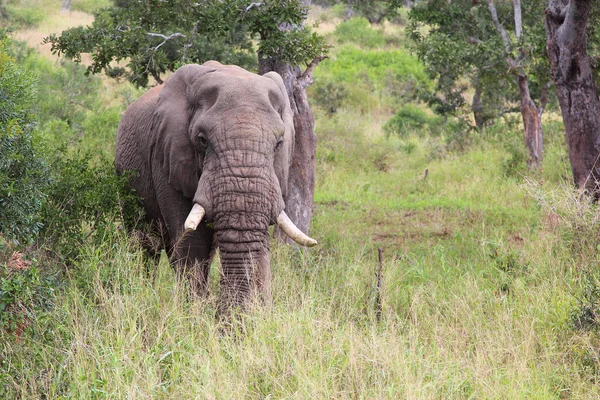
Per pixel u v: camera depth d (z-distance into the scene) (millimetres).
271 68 14125
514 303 10680
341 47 49250
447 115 33094
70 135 21922
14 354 8375
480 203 19516
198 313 9227
